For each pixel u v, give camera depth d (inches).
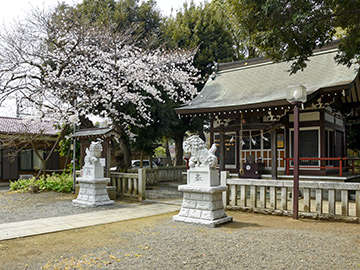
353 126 788.6
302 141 506.9
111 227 277.3
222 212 289.0
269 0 299.4
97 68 581.6
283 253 194.4
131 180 466.0
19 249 211.6
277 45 332.2
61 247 215.8
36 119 510.3
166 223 290.0
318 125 491.8
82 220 309.7
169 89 623.2
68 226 281.4
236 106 483.2
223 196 358.0
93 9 714.2
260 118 557.3
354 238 224.4
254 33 357.1
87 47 542.9
